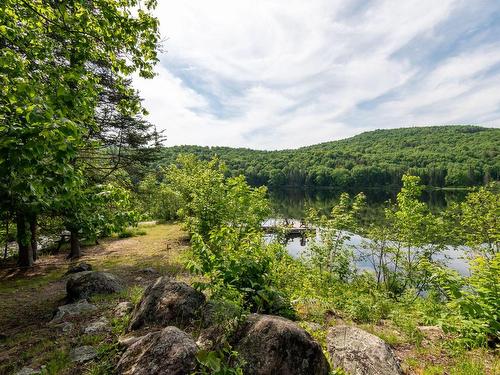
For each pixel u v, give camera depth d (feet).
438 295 29.14
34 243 48.42
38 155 12.32
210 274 17.02
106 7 21.90
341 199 41.09
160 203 85.81
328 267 36.83
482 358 14.34
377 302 24.32
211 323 13.50
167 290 16.71
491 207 36.91
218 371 9.09
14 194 14.97
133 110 30.81
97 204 23.30
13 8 18.25
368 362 12.46
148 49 25.72
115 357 12.87
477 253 35.96
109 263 44.01
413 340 16.65
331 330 15.43
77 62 22.39
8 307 26.35
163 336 11.32
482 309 16.21
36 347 15.38
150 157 49.11
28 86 12.24
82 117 17.06
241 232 31.37
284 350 10.73
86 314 19.93
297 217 109.50
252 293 16.97
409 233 37.40
